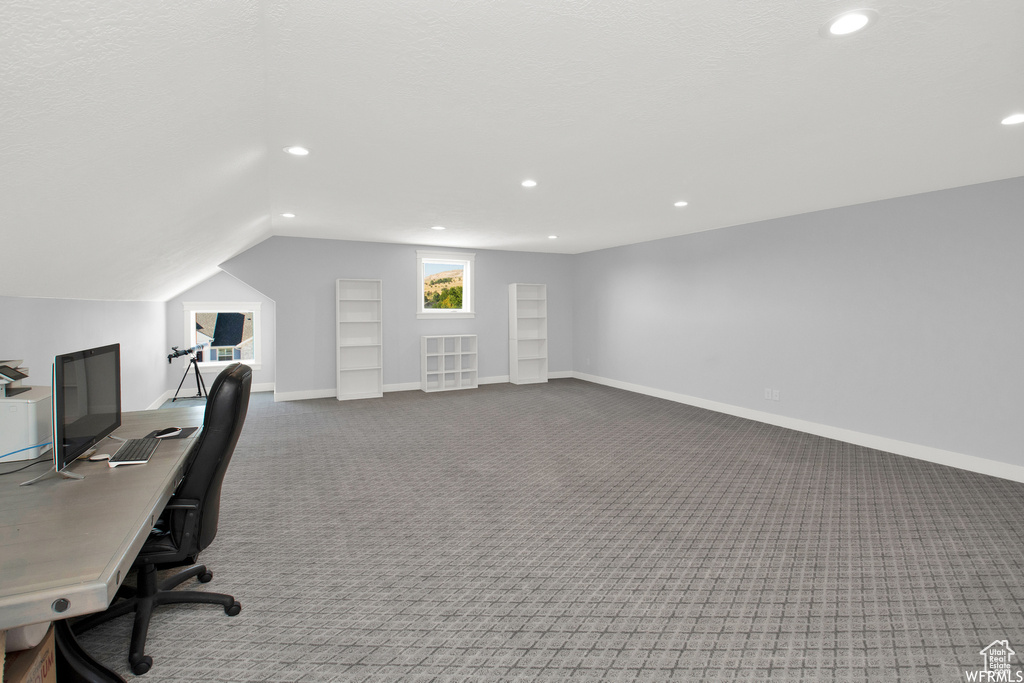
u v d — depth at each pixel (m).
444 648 1.93
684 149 3.18
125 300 5.11
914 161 3.41
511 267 8.62
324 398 7.27
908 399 4.40
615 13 1.71
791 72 2.16
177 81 1.79
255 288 6.89
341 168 3.55
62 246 2.66
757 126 2.79
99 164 2.03
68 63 1.38
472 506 3.32
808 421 5.23
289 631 2.03
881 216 4.56
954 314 4.10
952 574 2.46
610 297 8.16
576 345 9.10
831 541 2.81
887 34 1.86
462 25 1.78
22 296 3.06
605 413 6.21
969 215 4.00
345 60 2.03
